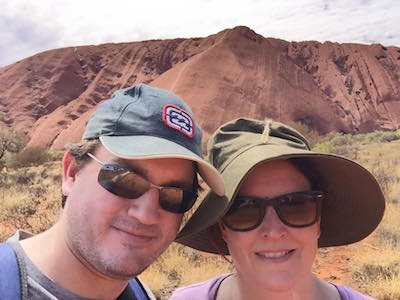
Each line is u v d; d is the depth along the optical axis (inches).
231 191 20.7
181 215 19.8
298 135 23.7
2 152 367.2
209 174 19.8
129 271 18.0
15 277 15.6
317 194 21.6
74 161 18.8
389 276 70.8
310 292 21.9
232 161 22.0
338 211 24.2
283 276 21.1
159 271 76.1
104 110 19.0
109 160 18.3
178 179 19.0
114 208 17.9
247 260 21.9
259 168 21.3
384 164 227.6
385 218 103.7
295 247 21.2
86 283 17.8
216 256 85.7
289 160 21.4
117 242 17.9
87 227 17.8
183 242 26.0
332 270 78.5
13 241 17.2
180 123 19.0
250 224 21.3
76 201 18.2
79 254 17.6
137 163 18.3
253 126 23.8
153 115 18.6
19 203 146.3
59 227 18.1
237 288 22.8
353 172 21.7
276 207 21.1
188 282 72.2
